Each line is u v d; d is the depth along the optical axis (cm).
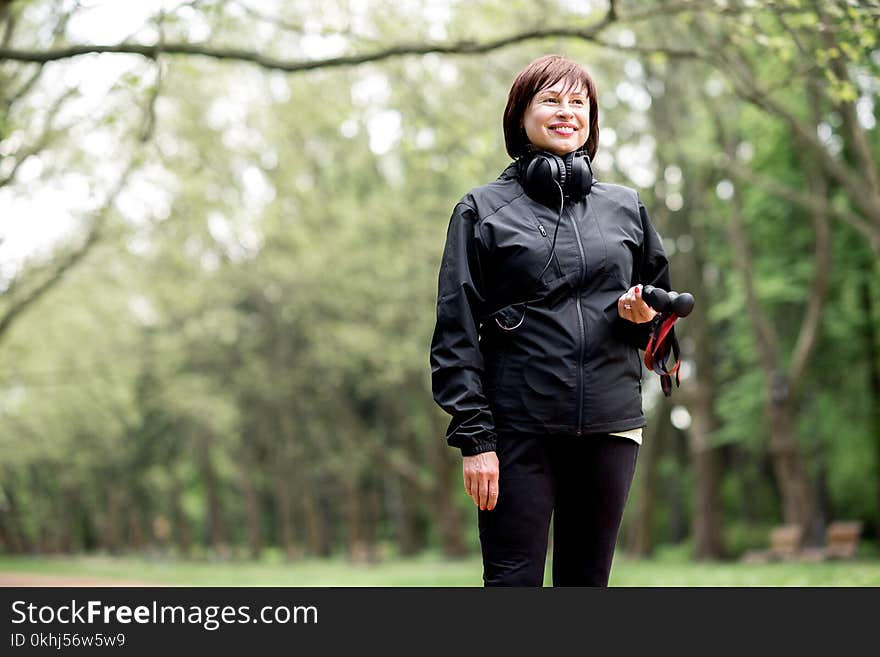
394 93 1908
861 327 2358
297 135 2733
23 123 1177
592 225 268
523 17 1216
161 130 1983
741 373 2809
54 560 4569
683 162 2380
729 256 2567
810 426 2609
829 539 2188
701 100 2217
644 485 2753
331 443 3853
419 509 4744
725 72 920
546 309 260
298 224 2769
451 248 265
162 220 2011
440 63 2041
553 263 261
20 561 4134
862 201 1458
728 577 1508
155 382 3831
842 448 2706
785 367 2477
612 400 258
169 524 6191
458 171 1184
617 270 265
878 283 2236
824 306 2131
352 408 3619
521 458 257
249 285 2947
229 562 4153
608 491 260
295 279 2781
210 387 3516
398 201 2612
